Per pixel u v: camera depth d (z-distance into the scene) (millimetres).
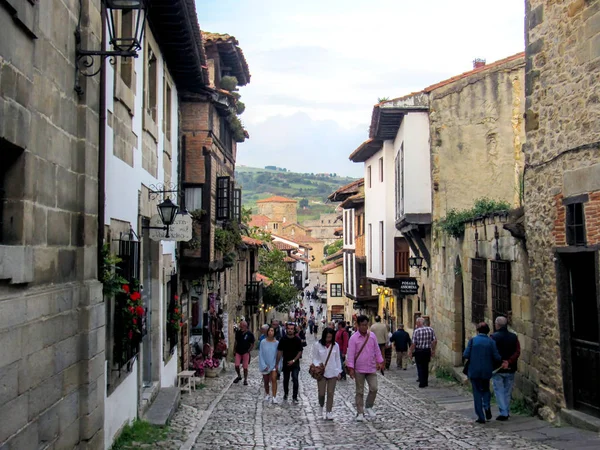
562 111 10266
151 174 12531
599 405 9430
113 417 8570
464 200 20078
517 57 19906
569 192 9984
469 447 8875
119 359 8594
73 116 6777
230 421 11844
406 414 12586
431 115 20609
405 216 21078
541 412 10898
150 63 13234
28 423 5320
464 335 18125
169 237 11828
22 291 5328
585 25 9539
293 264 69688
